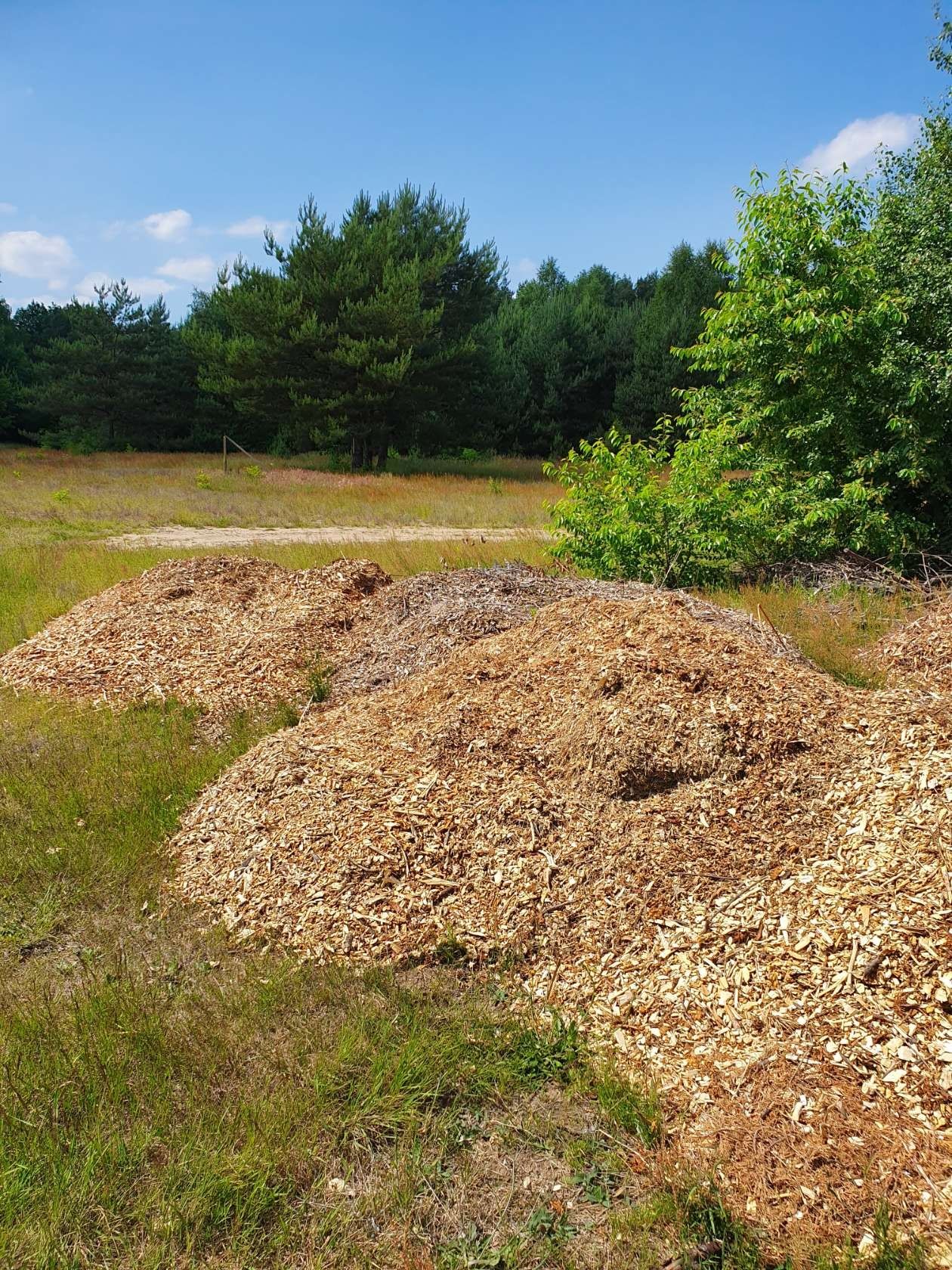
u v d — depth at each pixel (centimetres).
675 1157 252
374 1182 249
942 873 322
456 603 709
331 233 2848
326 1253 227
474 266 3108
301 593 802
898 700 452
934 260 993
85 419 4122
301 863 393
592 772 420
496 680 529
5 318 5234
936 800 358
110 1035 303
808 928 322
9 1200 239
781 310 950
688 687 448
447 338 3084
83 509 1730
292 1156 254
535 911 362
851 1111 257
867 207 1060
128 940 371
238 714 621
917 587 813
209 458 3309
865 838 354
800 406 996
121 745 573
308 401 2748
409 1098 277
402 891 372
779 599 793
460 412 3297
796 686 457
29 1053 296
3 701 657
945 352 937
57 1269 222
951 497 995
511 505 1950
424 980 338
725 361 1030
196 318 4622
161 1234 232
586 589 743
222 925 376
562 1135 266
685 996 312
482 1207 241
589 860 381
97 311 3972
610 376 4278
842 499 877
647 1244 228
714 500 855
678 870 362
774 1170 243
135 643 727
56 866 425
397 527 1670
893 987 291
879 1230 221
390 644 683
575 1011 319
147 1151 257
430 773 438
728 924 335
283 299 2775
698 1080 280
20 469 2622
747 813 386
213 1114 271
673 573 887
